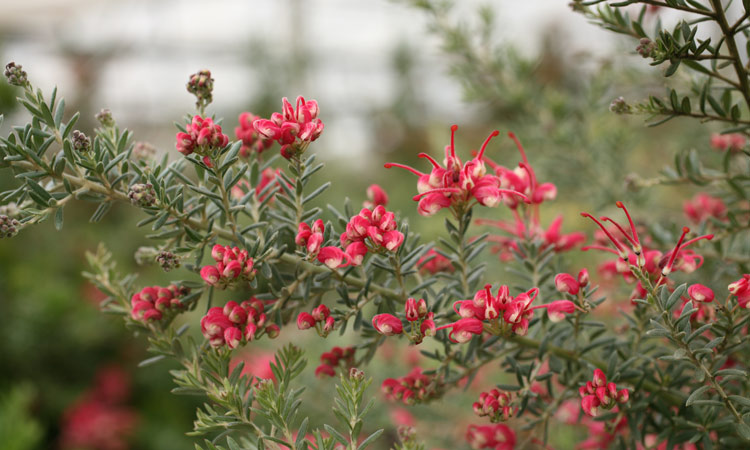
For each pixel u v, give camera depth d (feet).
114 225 7.17
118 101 16.02
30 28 14.44
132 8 15.20
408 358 2.75
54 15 14.28
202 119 1.89
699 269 2.30
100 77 14.99
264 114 9.95
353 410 1.86
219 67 16.52
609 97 3.05
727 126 2.38
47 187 1.89
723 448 1.98
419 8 3.07
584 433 2.45
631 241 1.86
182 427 5.38
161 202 1.89
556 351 2.00
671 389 1.97
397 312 1.95
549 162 3.17
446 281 2.20
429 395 2.02
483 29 3.13
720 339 1.84
